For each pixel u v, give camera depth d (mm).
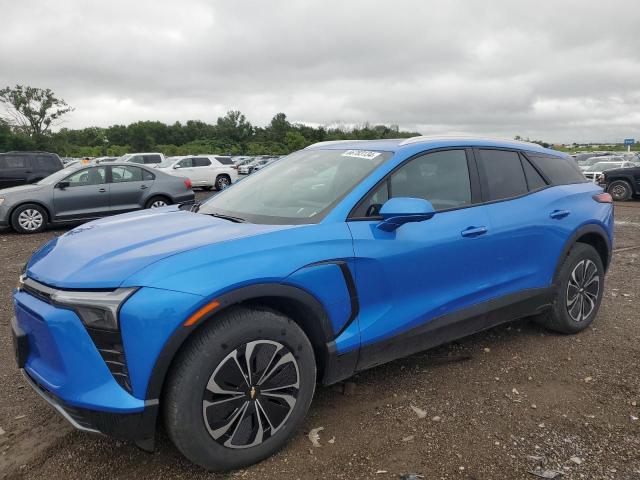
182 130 134125
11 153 15664
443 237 3199
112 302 2189
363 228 2895
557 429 2893
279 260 2529
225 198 3680
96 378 2238
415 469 2525
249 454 2492
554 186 4141
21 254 8336
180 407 2273
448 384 3426
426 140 3516
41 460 2621
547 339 4230
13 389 3389
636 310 5016
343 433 2836
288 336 2543
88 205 11266
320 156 3725
